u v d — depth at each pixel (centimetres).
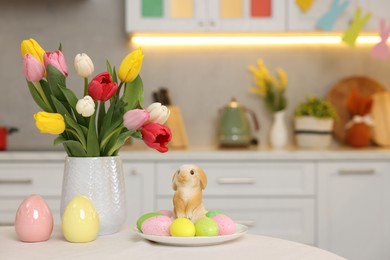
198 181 144
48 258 125
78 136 148
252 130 358
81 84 355
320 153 300
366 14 327
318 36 349
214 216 144
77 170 149
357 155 301
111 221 150
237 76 360
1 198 296
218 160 299
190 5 325
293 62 360
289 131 360
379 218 303
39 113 137
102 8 357
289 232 300
